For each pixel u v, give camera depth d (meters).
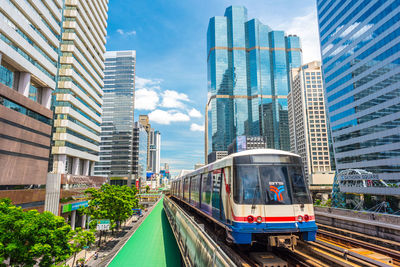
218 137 189.88
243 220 8.59
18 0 30.80
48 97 39.00
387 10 51.69
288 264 8.77
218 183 11.41
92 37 58.06
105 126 130.25
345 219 13.23
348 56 63.88
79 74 52.56
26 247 16.19
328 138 127.44
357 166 60.53
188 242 11.65
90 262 32.56
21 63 31.66
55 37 40.53
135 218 71.56
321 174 116.75
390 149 51.09
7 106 28.52
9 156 28.45
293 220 8.77
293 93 146.25
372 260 8.04
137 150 139.12
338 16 68.00
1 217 15.65
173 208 22.19
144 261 22.08
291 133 148.38
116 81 134.62
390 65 51.19
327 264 8.08
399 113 49.12
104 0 67.81
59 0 41.91
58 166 45.31
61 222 19.27
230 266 5.26
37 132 34.25
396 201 51.28
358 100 60.41
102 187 43.47
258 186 9.05
